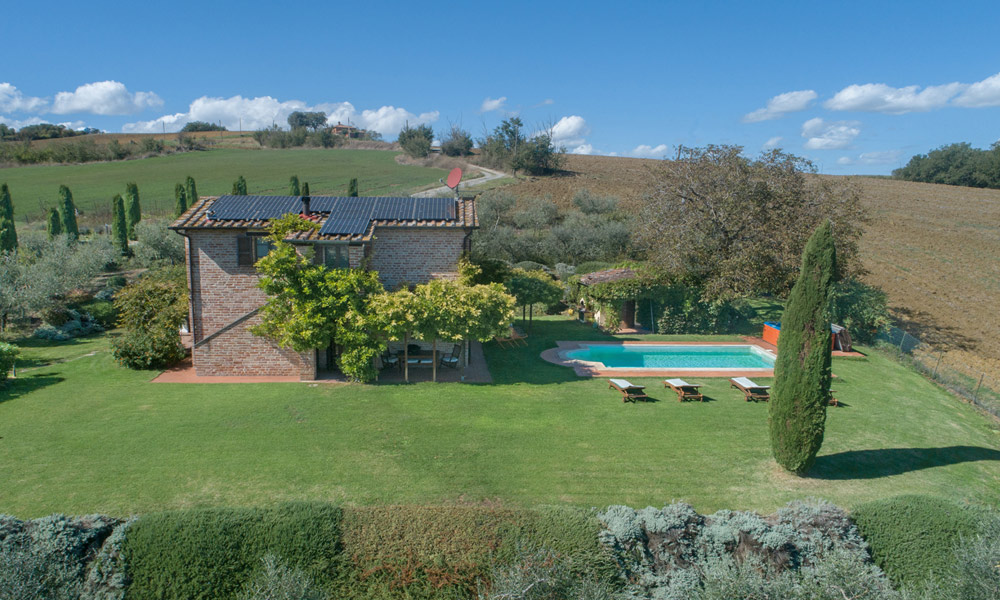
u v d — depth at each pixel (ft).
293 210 68.23
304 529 28.53
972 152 317.01
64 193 136.56
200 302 64.39
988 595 26.40
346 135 541.75
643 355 82.84
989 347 96.37
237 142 388.98
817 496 39.24
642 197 119.75
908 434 52.29
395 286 69.51
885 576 30.66
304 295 59.77
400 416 51.78
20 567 26.22
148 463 41.47
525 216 189.47
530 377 66.23
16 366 68.28
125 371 66.23
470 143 353.72
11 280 91.40
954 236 172.35
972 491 41.14
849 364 76.69
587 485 39.73
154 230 134.31
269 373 65.00
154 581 27.68
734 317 103.40
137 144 339.36
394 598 27.84
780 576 27.94
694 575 29.84
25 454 42.63
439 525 29.32
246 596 26.23
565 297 120.67
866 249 160.15
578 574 28.53
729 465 43.75
